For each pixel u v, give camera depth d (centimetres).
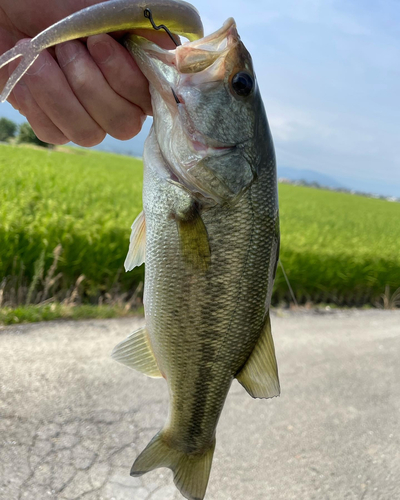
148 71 22
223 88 23
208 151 23
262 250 24
